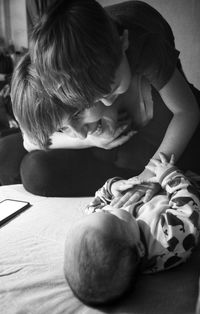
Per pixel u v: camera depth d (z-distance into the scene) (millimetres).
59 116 771
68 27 647
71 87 672
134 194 861
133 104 1041
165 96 964
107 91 719
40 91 742
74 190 1151
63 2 680
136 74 934
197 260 778
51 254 797
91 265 611
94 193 1170
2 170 1301
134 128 1128
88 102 714
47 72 665
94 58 657
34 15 791
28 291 683
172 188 812
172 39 1099
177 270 743
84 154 1168
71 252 638
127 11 976
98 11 695
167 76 921
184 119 967
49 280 708
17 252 807
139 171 1177
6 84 1888
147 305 640
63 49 639
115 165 1187
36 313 625
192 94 1012
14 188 1230
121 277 613
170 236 688
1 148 1290
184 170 1104
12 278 719
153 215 737
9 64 2369
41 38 664
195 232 698
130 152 1182
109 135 1054
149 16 993
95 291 615
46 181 1122
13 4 2527
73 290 645
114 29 727
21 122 818
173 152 958
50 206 1056
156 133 1150
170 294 667
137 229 714
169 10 2143
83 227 648
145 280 714
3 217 965
